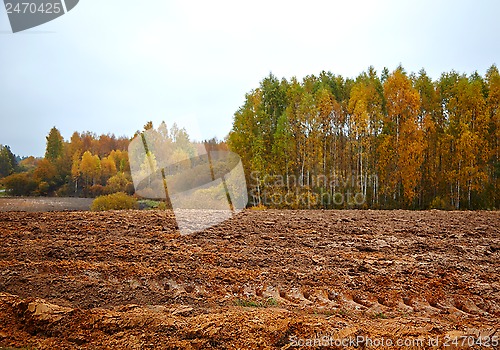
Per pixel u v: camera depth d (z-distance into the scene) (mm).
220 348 3854
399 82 24969
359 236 9133
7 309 4574
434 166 25500
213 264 6715
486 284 6035
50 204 18812
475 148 23516
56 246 7387
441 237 9125
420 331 4258
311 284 5906
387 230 9820
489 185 24141
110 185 23875
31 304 4566
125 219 10242
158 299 5199
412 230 9789
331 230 9734
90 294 5262
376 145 26188
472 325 4609
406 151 23844
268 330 4133
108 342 3949
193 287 5730
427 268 6734
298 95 27984
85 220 10078
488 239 8930
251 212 12805
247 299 5340
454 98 25688
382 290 5754
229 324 4238
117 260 6750
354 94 26859
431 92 27703
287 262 6926
